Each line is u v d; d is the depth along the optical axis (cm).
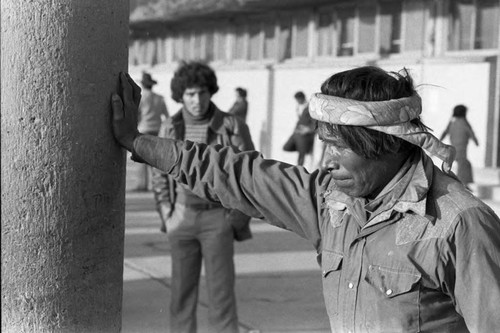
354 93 201
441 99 1550
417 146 208
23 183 237
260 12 2088
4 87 238
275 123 2030
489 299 191
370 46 1762
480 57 1484
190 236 457
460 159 1282
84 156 239
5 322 242
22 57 234
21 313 240
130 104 248
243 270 766
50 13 233
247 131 467
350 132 199
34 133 235
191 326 468
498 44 1488
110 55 243
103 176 245
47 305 239
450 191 203
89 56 237
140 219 1080
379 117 197
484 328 191
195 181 249
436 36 1588
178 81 456
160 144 251
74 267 241
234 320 461
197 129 463
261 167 240
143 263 779
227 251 457
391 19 1706
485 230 196
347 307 211
